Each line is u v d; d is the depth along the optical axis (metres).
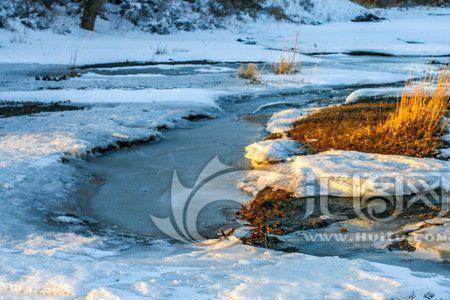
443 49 30.77
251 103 17.39
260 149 11.12
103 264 5.92
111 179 10.41
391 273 5.76
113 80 20.62
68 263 5.89
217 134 13.66
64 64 23.81
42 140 11.90
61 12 32.44
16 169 9.96
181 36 34.06
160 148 12.46
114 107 15.84
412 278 5.62
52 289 5.14
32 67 22.81
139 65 24.56
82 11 32.66
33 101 16.69
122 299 4.77
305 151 11.02
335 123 12.59
